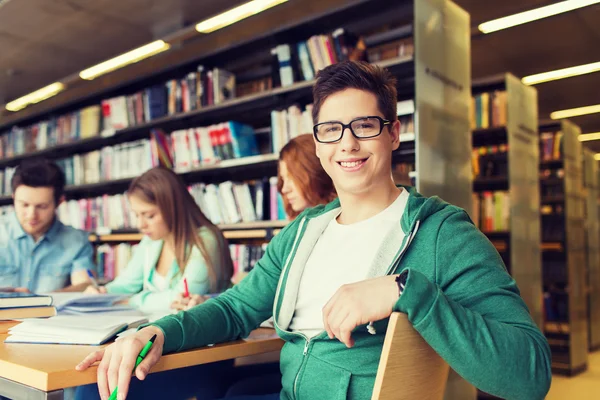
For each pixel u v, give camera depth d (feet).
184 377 5.46
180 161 13.15
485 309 2.96
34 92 22.75
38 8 15.99
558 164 17.93
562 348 16.01
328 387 3.41
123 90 15.34
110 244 15.70
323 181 7.32
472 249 3.19
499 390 2.71
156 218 6.95
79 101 16.52
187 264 6.82
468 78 10.42
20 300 4.68
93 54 19.83
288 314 3.86
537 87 23.81
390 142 3.84
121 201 14.73
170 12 16.26
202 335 3.78
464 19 10.37
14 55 19.88
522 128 13.89
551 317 16.56
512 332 2.77
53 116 17.87
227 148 12.17
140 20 16.89
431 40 9.14
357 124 3.69
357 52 10.37
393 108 3.87
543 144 17.66
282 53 11.03
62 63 20.72
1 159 19.35
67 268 8.63
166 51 19.88
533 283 13.71
